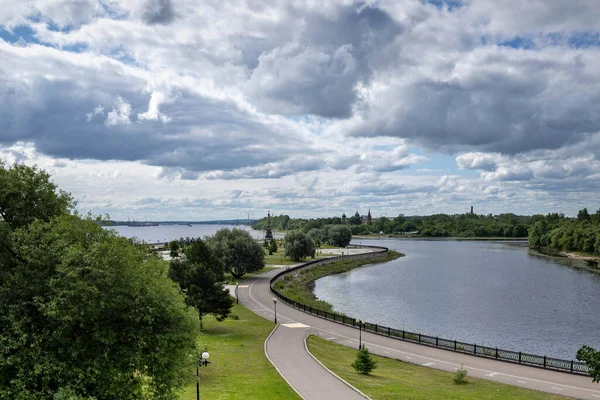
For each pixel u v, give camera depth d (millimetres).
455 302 87625
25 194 26328
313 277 120125
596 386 37219
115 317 25203
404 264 156875
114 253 25359
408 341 53906
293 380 35969
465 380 38688
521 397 33906
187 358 28172
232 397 31266
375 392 33344
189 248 63875
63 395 21391
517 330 65875
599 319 72750
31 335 22516
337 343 53062
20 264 24031
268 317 67562
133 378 25781
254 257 105188
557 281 114500
